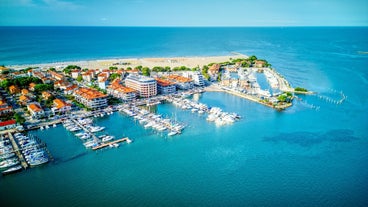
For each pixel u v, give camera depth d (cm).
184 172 14500
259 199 12475
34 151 16162
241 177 14088
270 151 16738
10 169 14150
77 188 13088
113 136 18400
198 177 14088
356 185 13462
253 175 14275
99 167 14888
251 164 15288
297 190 13088
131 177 14025
